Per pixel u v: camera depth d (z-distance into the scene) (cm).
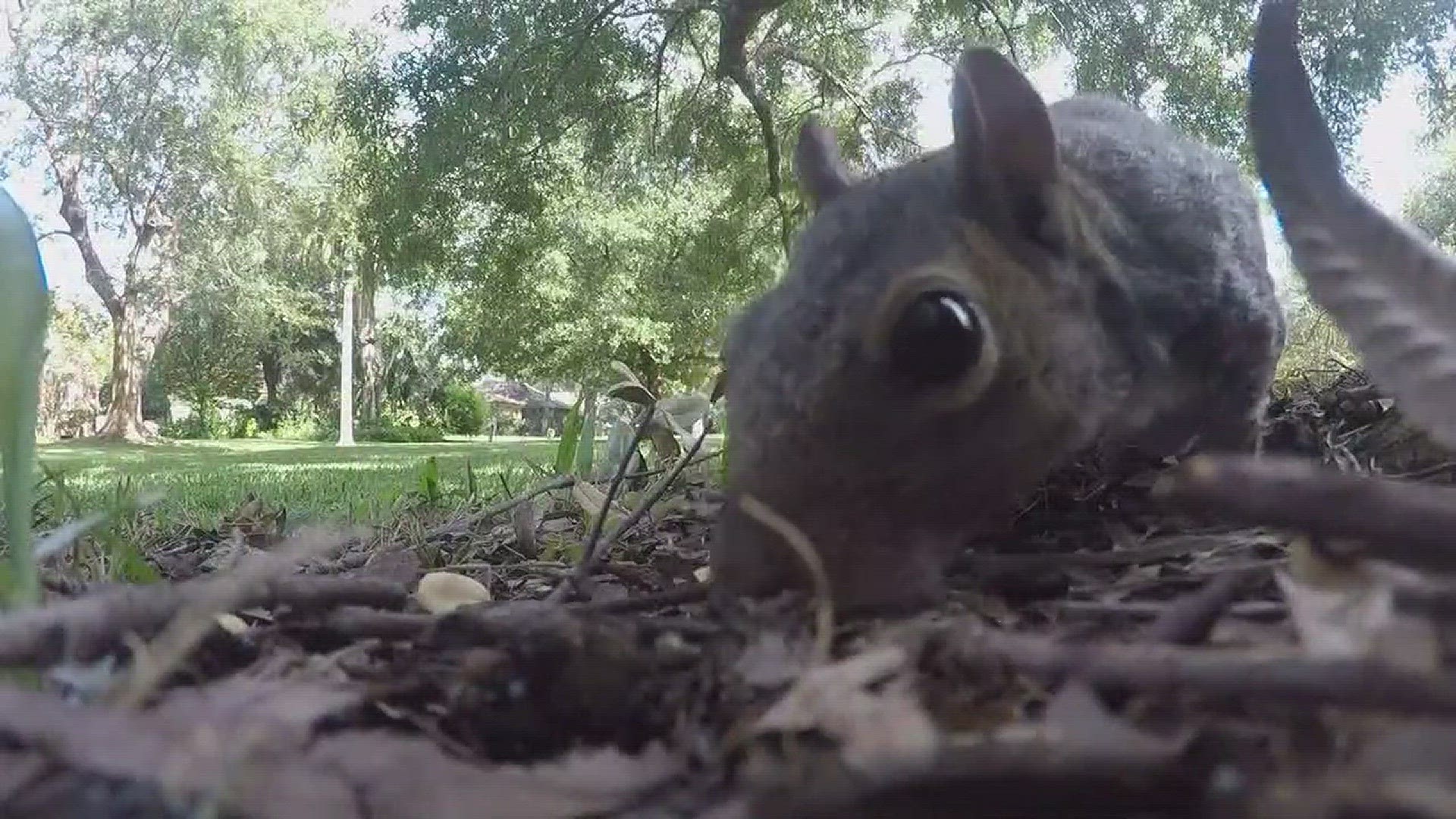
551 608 10
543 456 94
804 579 10
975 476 11
